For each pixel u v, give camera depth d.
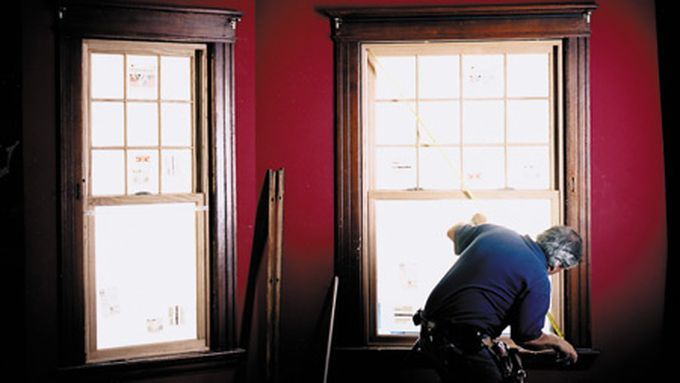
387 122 3.53
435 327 2.80
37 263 3.11
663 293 3.41
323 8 3.51
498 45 3.46
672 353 3.39
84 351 3.16
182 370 3.31
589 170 3.41
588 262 3.41
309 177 3.54
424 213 3.52
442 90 3.51
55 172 3.13
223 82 3.38
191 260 3.39
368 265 3.53
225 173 3.39
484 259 2.79
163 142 3.34
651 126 3.41
